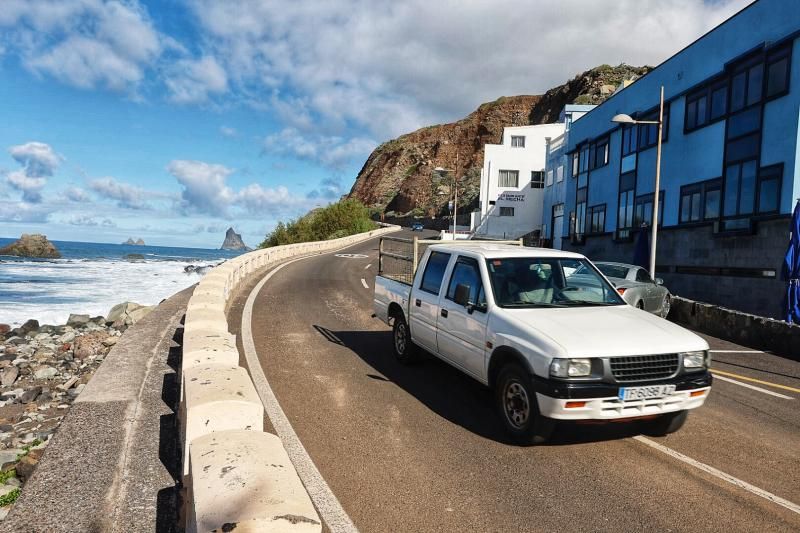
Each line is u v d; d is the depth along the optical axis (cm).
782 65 1688
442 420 547
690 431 547
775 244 1708
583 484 414
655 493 403
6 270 4734
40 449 610
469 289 559
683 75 2238
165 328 789
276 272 2081
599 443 500
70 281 3722
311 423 527
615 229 2892
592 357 439
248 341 889
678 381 458
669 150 2350
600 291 595
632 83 2705
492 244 747
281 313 1180
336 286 1748
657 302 1359
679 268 2248
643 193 2578
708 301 2042
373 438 493
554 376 438
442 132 14550
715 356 1017
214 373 382
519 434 479
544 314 518
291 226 6950
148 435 416
